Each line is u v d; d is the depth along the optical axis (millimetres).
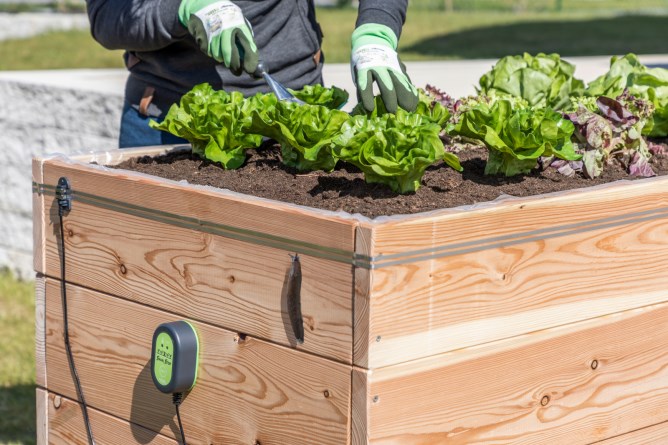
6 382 3836
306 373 1580
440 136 2342
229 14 2094
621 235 1783
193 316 1765
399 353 1510
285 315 1601
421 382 1544
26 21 15742
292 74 2492
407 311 1507
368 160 1761
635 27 16641
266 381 1653
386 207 1726
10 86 4844
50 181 2012
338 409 1534
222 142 2117
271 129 2023
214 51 2086
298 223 1556
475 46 13969
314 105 2031
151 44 2236
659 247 1857
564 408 1758
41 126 4762
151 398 1867
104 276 1928
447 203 1764
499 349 1638
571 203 1688
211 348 1738
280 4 2436
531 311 1673
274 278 1608
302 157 2049
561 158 2025
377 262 1456
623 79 2611
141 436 1905
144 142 2490
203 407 1771
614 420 1853
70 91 4586
